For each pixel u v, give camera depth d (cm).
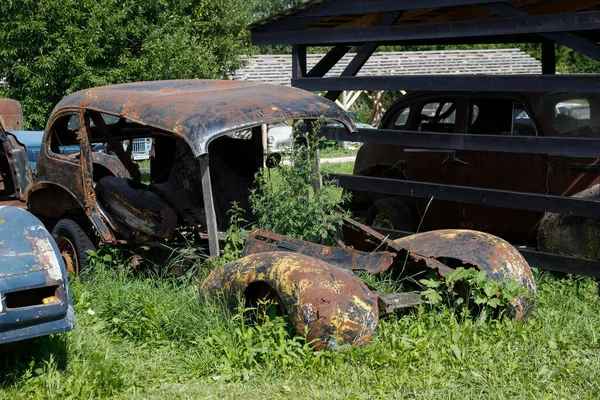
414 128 927
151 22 1728
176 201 743
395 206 894
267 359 515
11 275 455
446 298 606
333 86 897
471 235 626
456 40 1025
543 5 913
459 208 830
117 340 567
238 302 555
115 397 475
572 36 724
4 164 984
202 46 1898
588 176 734
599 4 891
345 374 496
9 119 1311
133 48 1723
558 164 746
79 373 493
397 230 870
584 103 802
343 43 945
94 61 1623
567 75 706
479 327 566
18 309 452
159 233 682
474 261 596
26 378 484
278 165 705
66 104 734
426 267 641
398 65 2998
